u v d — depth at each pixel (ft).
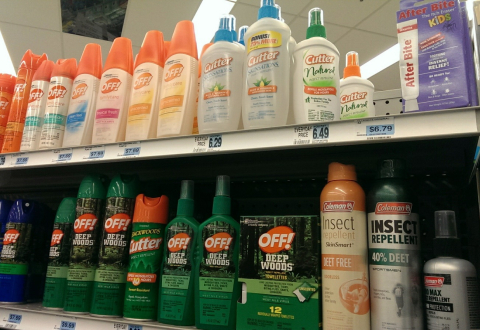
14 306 3.18
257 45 2.71
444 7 2.23
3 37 11.62
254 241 2.41
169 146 2.58
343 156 3.09
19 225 3.48
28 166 3.13
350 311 2.09
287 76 2.72
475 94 2.16
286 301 2.25
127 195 2.99
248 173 3.44
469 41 2.22
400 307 2.03
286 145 2.21
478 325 1.96
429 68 2.20
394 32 10.81
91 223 3.06
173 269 2.64
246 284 2.37
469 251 2.62
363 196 2.28
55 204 4.62
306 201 3.33
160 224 2.85
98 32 11.18
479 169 2.06
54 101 3.54
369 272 2.20
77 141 3.36
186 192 2.82
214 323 2.43
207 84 2.89
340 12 9.91
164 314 2.58
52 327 2.78
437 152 2.76
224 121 2.77
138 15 10.34
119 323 2.56
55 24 10.86
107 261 2.85
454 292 1.97
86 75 3.51
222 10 10.17
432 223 2.87
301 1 9.50
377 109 3.85
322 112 2.55
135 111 3.17
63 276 3.15
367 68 13.14
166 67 3.16
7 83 4.10
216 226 2.59
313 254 2.26
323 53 2.64
